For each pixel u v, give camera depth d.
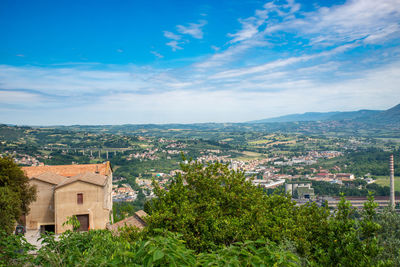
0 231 9.20
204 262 5.30
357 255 8.64
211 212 18.16
